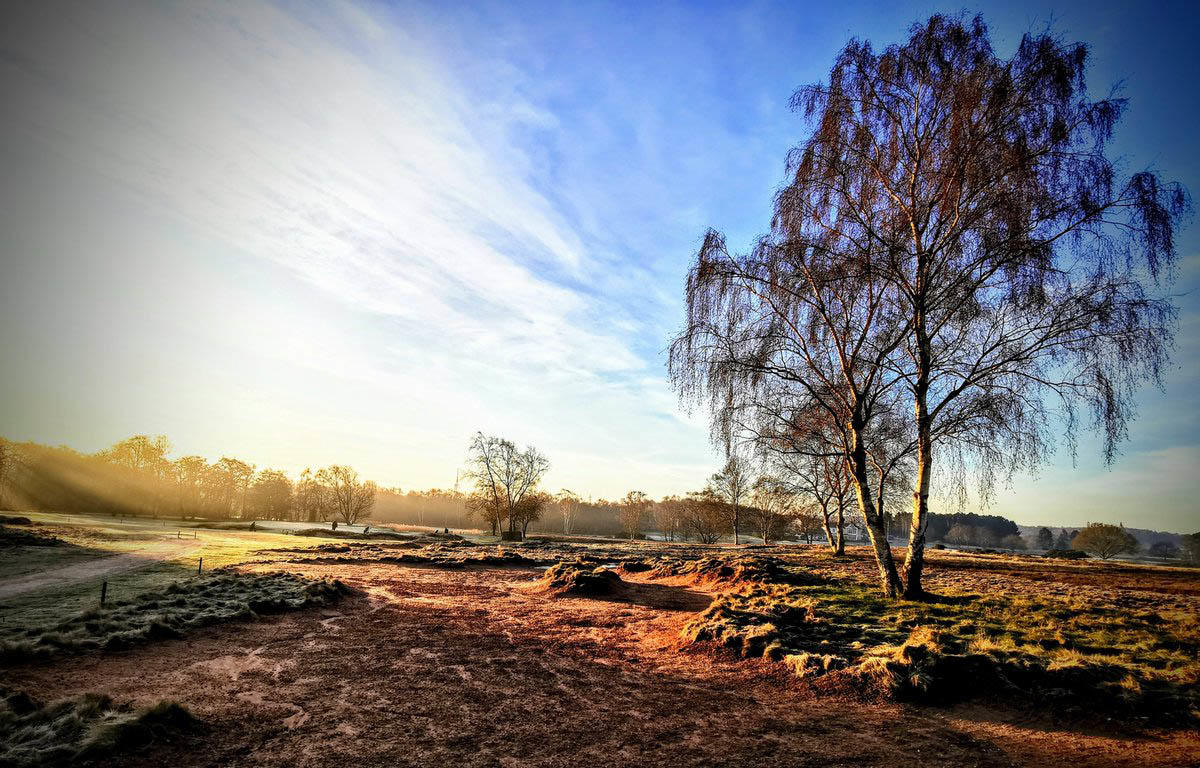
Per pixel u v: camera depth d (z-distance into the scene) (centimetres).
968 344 1582
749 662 1059
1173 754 661
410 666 1000
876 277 1630
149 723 636
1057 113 1391
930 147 1627
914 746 691
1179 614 1569
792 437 1870
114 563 2319
